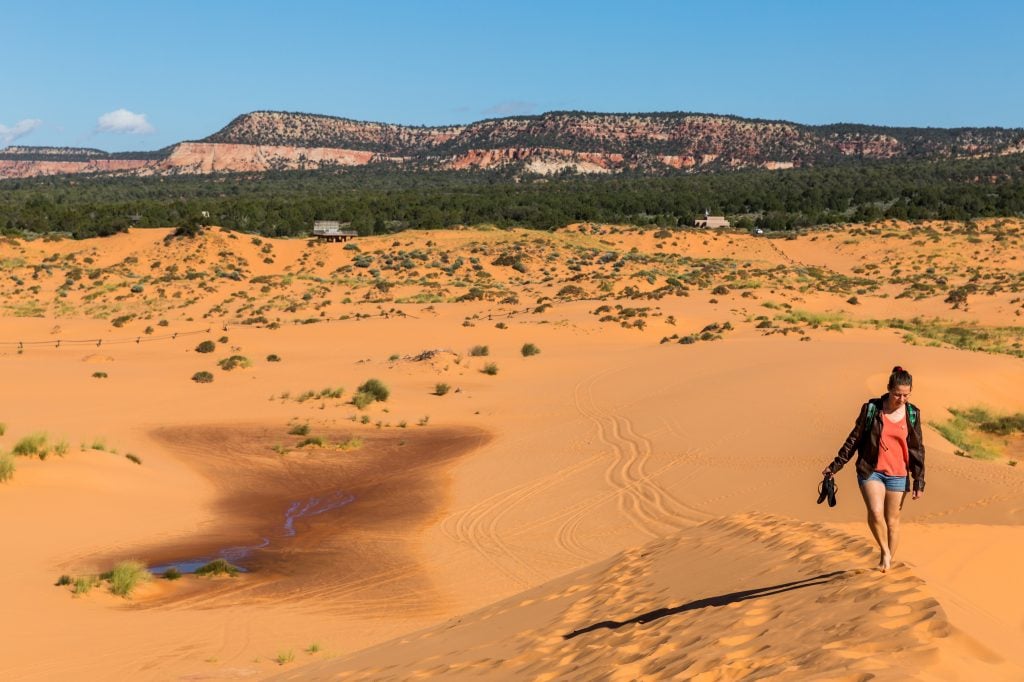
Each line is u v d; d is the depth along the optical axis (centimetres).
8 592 1733
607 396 4353
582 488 2753
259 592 1864
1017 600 654
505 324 7000
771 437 3084
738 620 671
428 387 4888
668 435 3334
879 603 612
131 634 1509
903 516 2005
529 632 860
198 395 4709
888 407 694
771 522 1045
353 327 7012
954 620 554
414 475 3142
